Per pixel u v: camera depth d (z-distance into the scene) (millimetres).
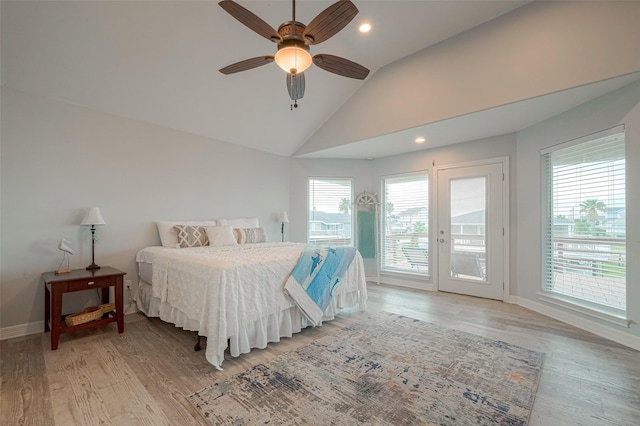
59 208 3062
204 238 3734
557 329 3033
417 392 1927
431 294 4492
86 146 3232
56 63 2701
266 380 2068
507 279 4047
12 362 2318
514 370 2205
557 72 2627
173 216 3922
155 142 3768
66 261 3100
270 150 5055
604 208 2895
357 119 4234
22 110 2855
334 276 3230
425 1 2666
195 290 2490
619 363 2318
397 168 5191
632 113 2553
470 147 4363
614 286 2811
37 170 2939
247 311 2449
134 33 2623
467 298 4258
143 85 3162
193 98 3520
